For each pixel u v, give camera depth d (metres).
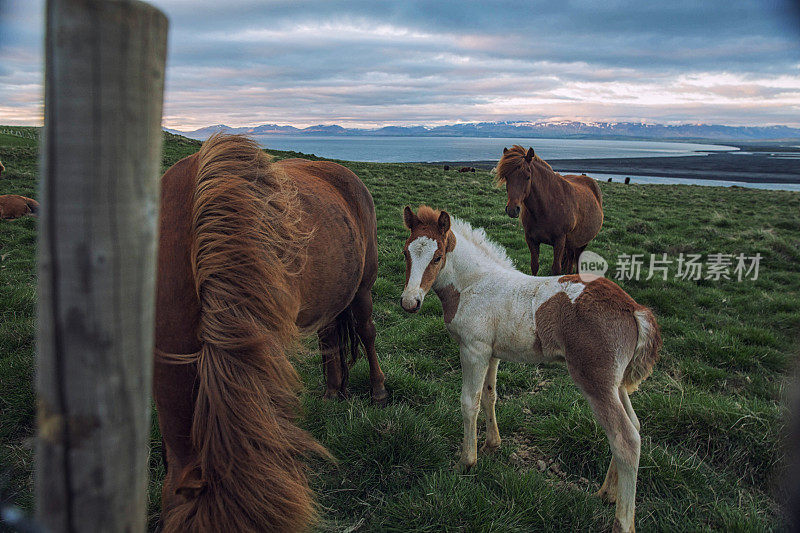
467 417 2.87
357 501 2.64
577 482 2.96
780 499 2.76
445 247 3.04
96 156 0.74
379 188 16.70
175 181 1.97
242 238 1.75
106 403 0.81
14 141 22.47
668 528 2.49
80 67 0.71
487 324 2.88
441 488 2.62
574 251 7.55
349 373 4.00
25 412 3.20
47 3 0.70
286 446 1.75
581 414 3.30
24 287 5.31
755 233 11.20
